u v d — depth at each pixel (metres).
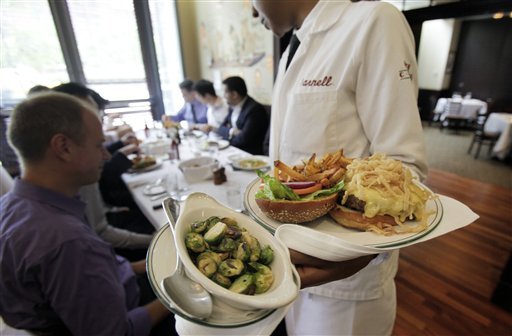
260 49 3.27
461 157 4.04
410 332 1.40
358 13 0.67
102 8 3.21
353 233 0.48
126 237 1.44
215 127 3.21
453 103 5.16
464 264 1.87
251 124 2.54
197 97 3.33
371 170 0.52
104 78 3.54
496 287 1.54
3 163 2.97
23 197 0.77
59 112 0.80
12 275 0.70
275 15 0.87
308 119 0.75
